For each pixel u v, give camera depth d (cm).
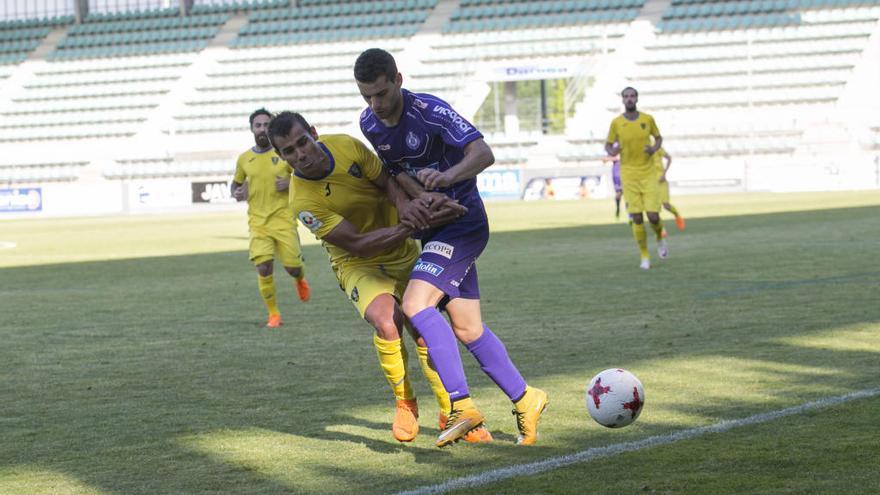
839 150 9600
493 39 11044
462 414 1182
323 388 1636
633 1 10962
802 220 5378
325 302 2875
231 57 11769
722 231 4859
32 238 6738
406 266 1336
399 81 1218
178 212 10500
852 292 2525
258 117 2430
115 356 2048
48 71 12206
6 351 2164
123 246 5684
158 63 11919
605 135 10188
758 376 1559
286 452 1232
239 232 6688
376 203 1295
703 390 1473
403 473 1121
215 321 2552
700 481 1036
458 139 1214
